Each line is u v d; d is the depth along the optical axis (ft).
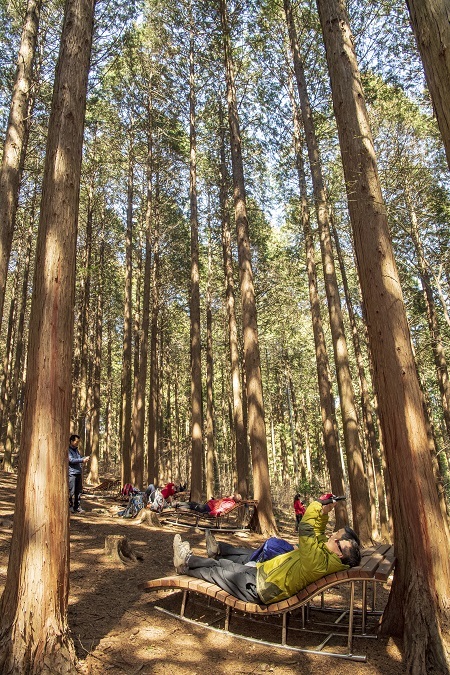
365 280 14.70
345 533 13.38
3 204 25.85
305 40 44.57
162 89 59.21
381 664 11.45
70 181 12.55
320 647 12.53
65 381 11.40
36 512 10.51
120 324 102.53
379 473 49.55
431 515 12.14
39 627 9.97
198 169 67.31
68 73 13.28
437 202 48.52
